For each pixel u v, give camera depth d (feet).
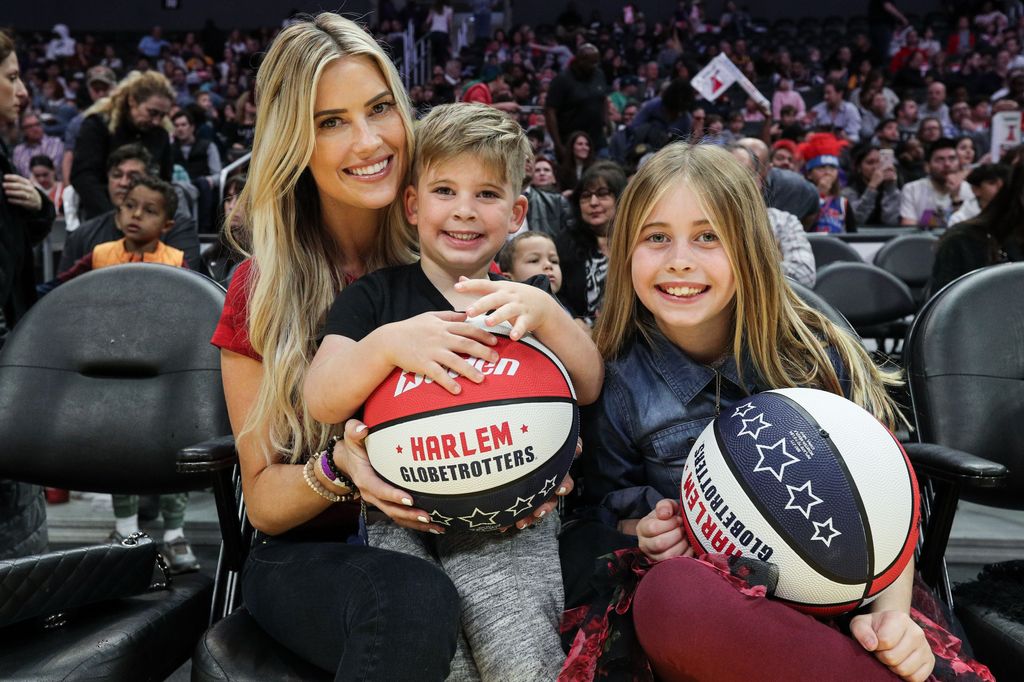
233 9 55.11
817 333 5.15
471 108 4.72
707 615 3.67
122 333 5.97
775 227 12.96
